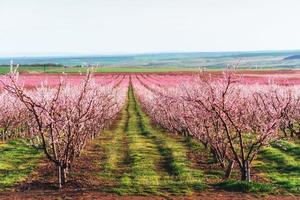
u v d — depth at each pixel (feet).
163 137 109.91
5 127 109.29
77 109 65.21
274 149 89.25
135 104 217.36
